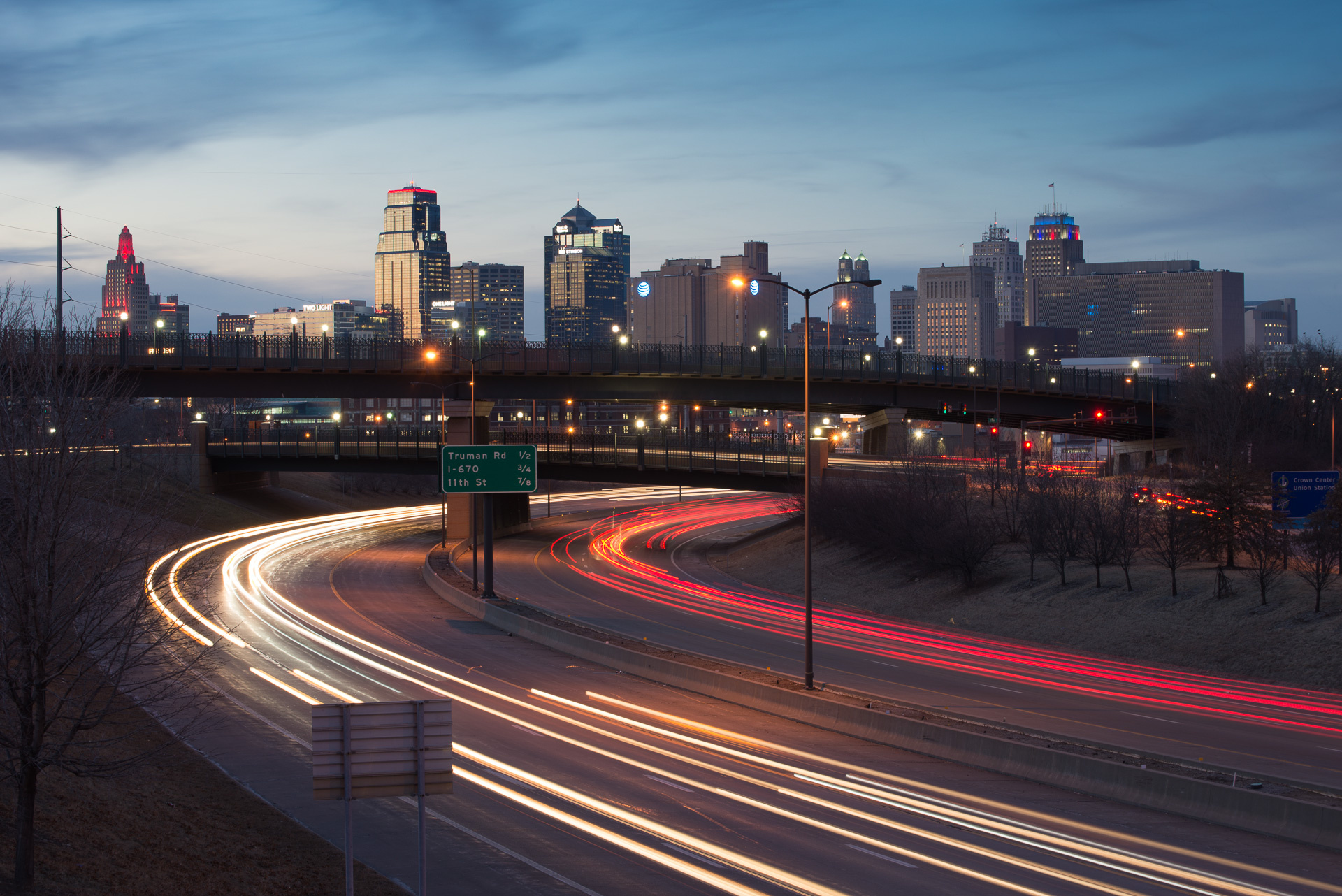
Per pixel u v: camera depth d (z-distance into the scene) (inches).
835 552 3501.5
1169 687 1833.2
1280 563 2379.4
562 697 1699.1
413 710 652.1
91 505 784.3
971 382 4448.8
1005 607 2600.9
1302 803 992.2
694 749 1364.4
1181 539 2474.2
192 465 4451.3
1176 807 1083.9
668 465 4015.8
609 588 3159.5
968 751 1302.9
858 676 1915.6
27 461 735.7
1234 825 1032.8
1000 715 1579.7
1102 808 1106.7
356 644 2158.0
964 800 1135.6
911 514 3117.6
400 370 3730.3
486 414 3986.2
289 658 1980.8
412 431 4958.2
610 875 892.6
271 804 1076.5
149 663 930.1
